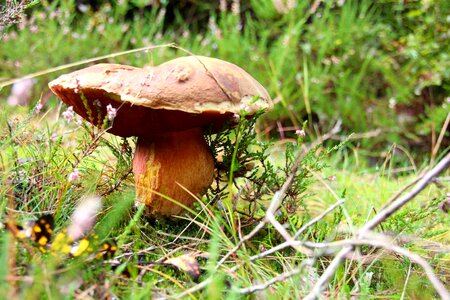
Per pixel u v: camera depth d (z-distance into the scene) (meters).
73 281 0.35
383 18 1.02
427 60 0.91
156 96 0.40
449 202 0.47
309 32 1.01
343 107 0.91
